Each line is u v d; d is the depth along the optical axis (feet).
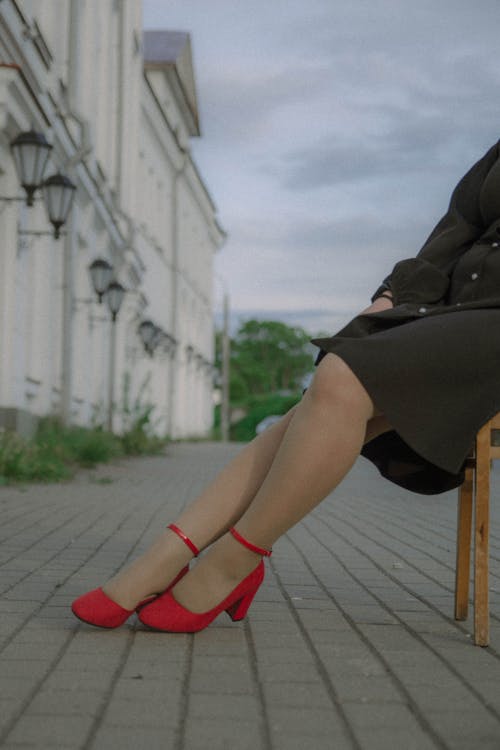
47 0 49.83
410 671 9.33
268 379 333.83
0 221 41.50
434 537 22.22
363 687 8.75
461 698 8.45
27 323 49.16
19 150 35.58
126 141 80.38
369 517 27.27
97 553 17.47
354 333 10.44
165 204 112.88
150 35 115.55
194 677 8.97
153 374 105.19
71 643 10.19
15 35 38.63
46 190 39.27
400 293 10.88
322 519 26.18
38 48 45.21
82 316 64.08
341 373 9.90
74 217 56.75
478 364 9.85
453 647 10.41
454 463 9.73
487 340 9.92
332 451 9.98
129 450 63.87
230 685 8.73
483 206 10.94
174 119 116.26
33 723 7.50
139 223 94.73
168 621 10.70
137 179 87.20
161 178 109.09
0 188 41.37
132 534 20.97
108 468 47.93
